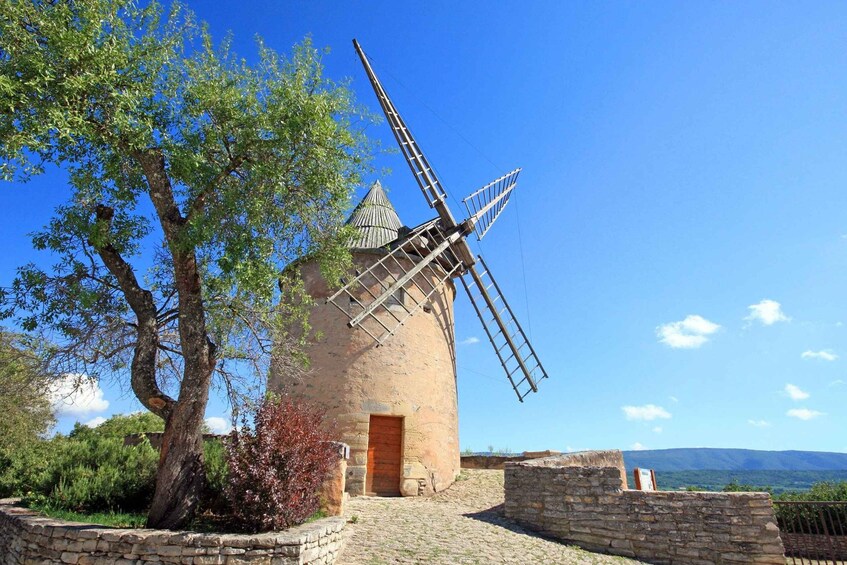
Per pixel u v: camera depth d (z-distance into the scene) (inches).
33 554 272.5
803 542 445.4
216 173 328.2
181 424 312.7
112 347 351.3
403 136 735.1
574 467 426.0
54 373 332.8
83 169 322.3
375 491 555.8
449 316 704.4
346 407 569.3
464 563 315.0
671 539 382.9
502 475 660.1
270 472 291.6
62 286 340.2
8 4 258.5
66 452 445.1
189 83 340.8
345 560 305.1
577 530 410.9
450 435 642.8
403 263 646.5
